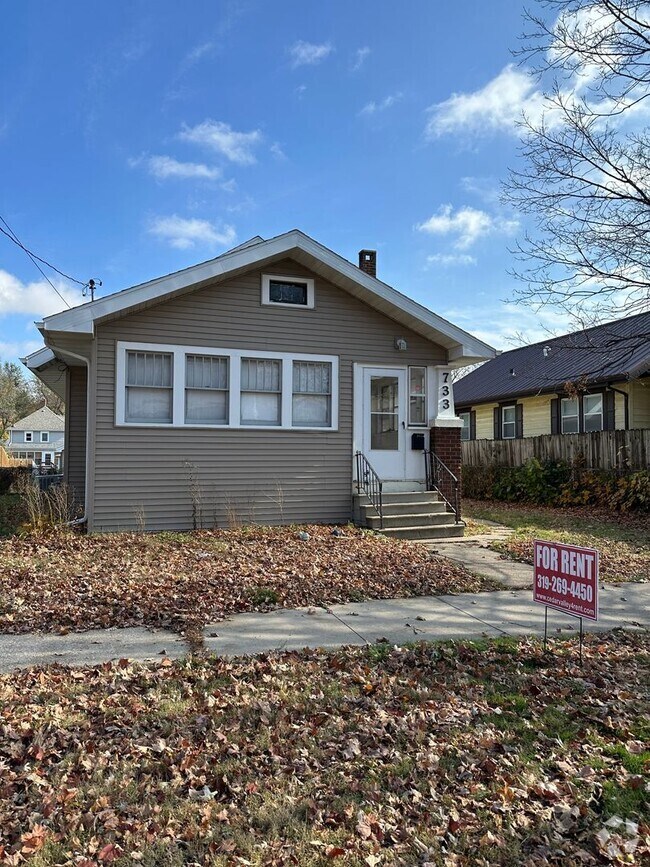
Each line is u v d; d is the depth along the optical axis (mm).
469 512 15586
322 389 11492
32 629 5551
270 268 11047
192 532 10102
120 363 10055
